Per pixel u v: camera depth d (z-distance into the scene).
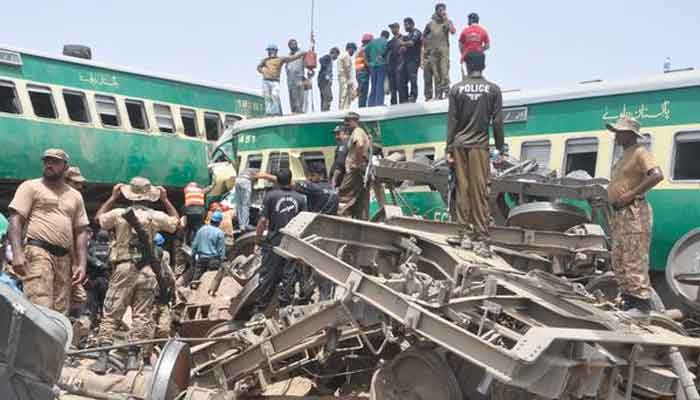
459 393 6.95
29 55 20.61
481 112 8.91
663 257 12.86
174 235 11.29
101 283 12.30
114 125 22.36
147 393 7.33
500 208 11.85
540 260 10.00
